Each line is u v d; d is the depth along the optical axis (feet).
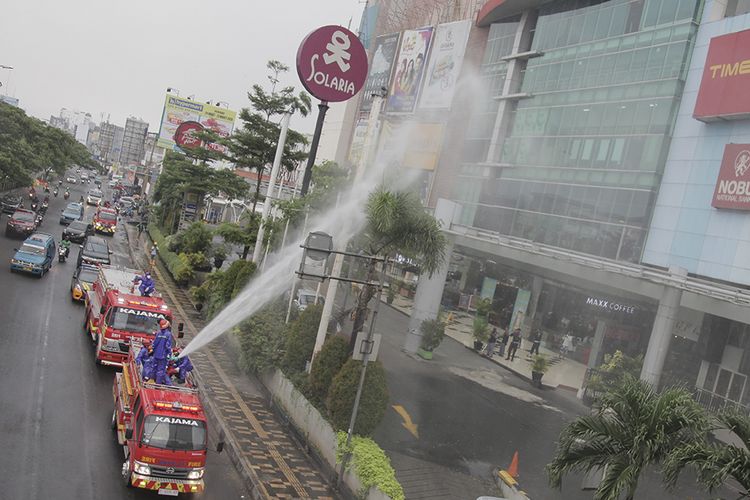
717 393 99.60
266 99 132.57
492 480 63.00
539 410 91.76
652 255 102.06
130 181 482.28
